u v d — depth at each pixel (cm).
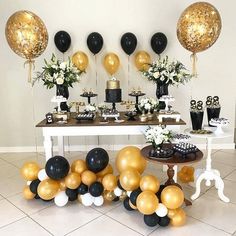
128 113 335
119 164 283
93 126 304
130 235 228
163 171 365
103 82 438
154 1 418
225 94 443
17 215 261
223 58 432
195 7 330
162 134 252
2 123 447
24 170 283
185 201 273
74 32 423
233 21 421
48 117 309
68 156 436
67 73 329
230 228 235
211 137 265
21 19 331
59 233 232
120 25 423
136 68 432
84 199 268
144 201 227
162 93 346
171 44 428
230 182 325
